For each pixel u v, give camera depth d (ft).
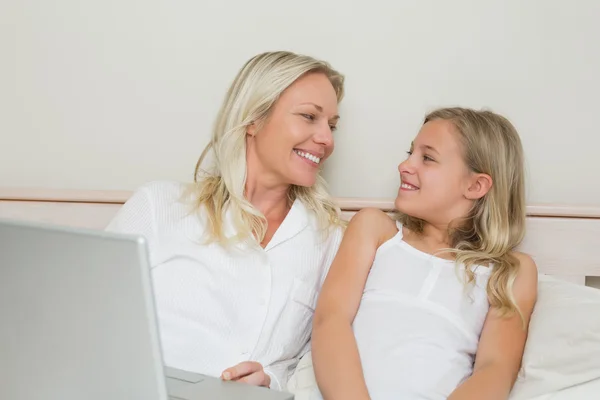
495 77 4.90
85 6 5.31
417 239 4.28
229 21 5.15
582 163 4.89
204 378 3.13
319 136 4.18
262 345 4.01
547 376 3.45
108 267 2.16
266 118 4.20
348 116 5.07
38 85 5.42
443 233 4.25
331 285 4.03
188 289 4.09
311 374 3.88
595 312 3.54
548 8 4.82
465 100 4.94
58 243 2.20
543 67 4.85
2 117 5.49
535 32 4.84
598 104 4.84
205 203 4.24
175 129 5.30
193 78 5.24
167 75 5.27
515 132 4.38
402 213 4.52
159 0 5.22
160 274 4.15
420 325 3.80
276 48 5.11
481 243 4.18
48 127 5.45
